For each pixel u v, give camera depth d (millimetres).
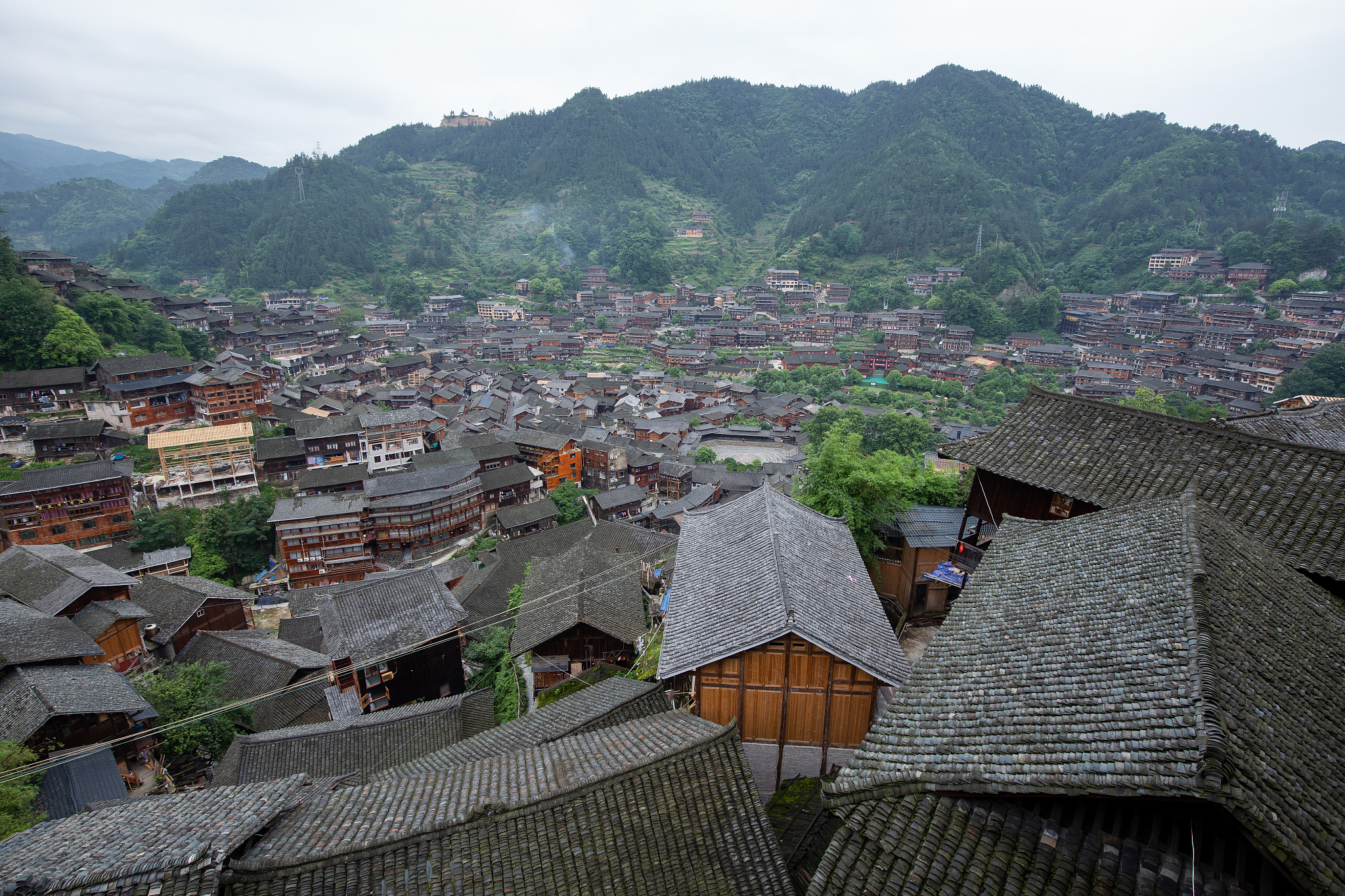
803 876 12758
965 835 8500
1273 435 19875
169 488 66500
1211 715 7523
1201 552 10750
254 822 12523
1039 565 13305
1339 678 9477
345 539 61531
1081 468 17078
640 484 85125
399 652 31094
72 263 109812
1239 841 7324
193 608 41656
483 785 14438
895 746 9977
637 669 25094
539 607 30344
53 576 37438
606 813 12656
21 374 74500
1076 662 9945
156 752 28453
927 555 25328
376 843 11961
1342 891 6188
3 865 12156
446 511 67625
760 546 18453
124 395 76312
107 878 10781
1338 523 13148
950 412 108062
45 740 24828
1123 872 7625
